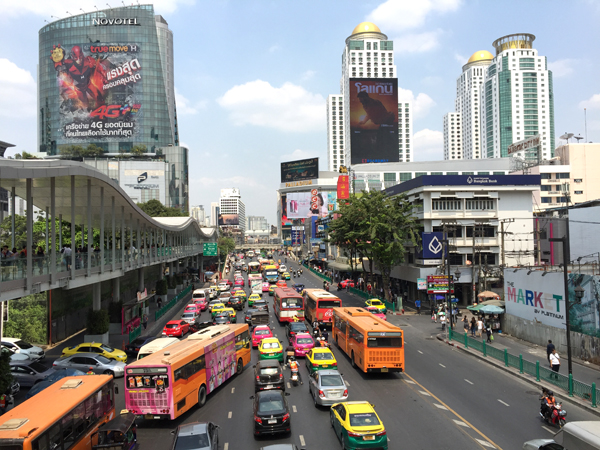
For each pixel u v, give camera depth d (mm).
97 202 40062
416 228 57594
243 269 124625
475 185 57469
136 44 171875
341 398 21750
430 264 55969
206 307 59906
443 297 49812
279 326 45875
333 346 37562
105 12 171125
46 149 169750
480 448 17344
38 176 24125
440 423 19969
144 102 171875
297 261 139000
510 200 58250
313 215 127625
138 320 43500
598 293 30375
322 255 118625
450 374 28391
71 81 168625
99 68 169625
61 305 42344
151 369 20141
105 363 28891
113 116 169875
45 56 170000
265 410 18500
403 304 60062
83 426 16422
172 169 169375
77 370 25672
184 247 83312
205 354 23859
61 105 168500
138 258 47125
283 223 185500
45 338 40000
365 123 167125
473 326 39781
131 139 170500
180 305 62656
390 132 167875
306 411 21906
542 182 104000
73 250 29938
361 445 16297
